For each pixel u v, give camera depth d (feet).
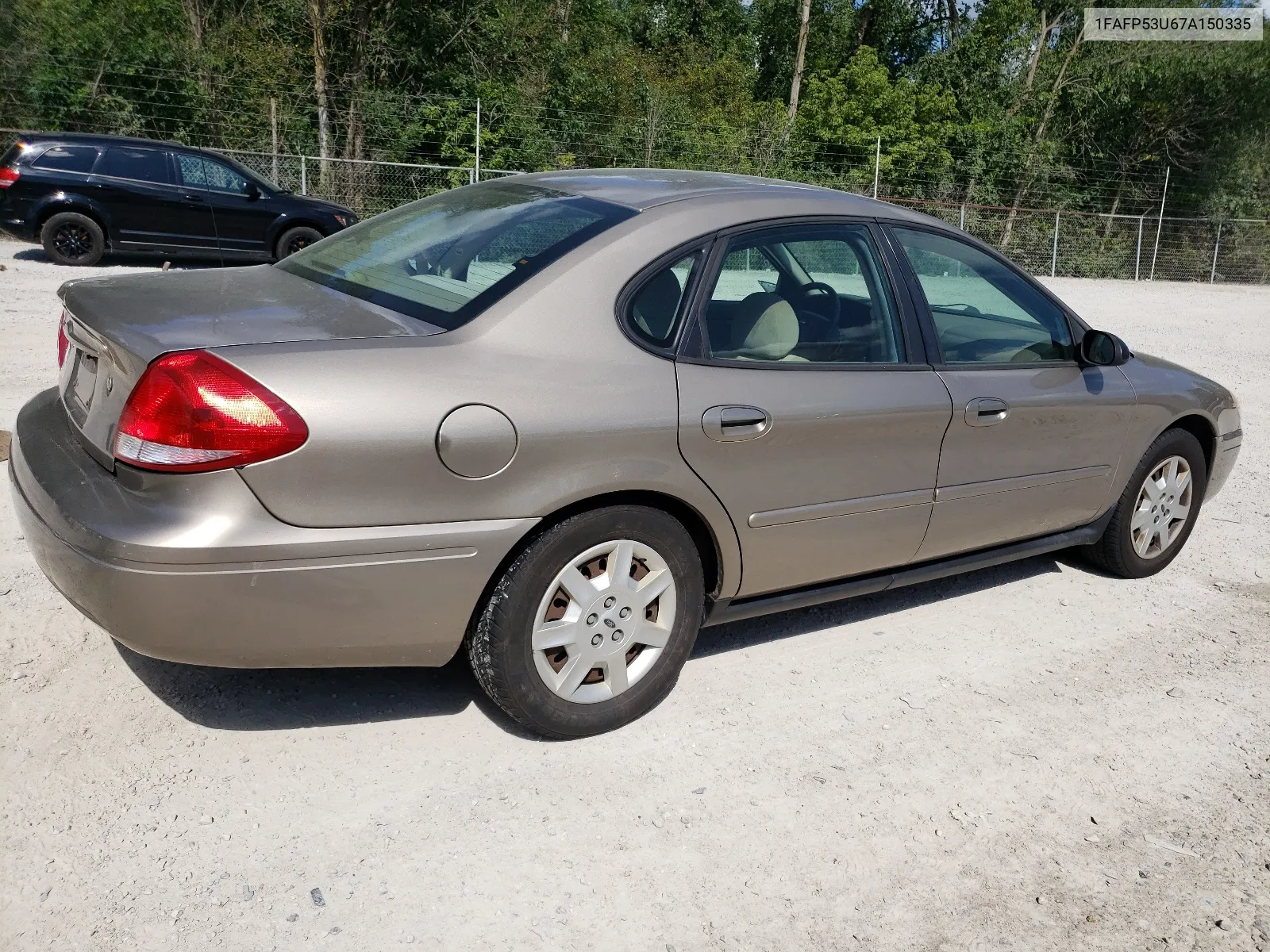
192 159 46.19
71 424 9.89
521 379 9.20
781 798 9.81
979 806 9.98
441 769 9.79
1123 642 13.88
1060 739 11.28
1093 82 113.29
